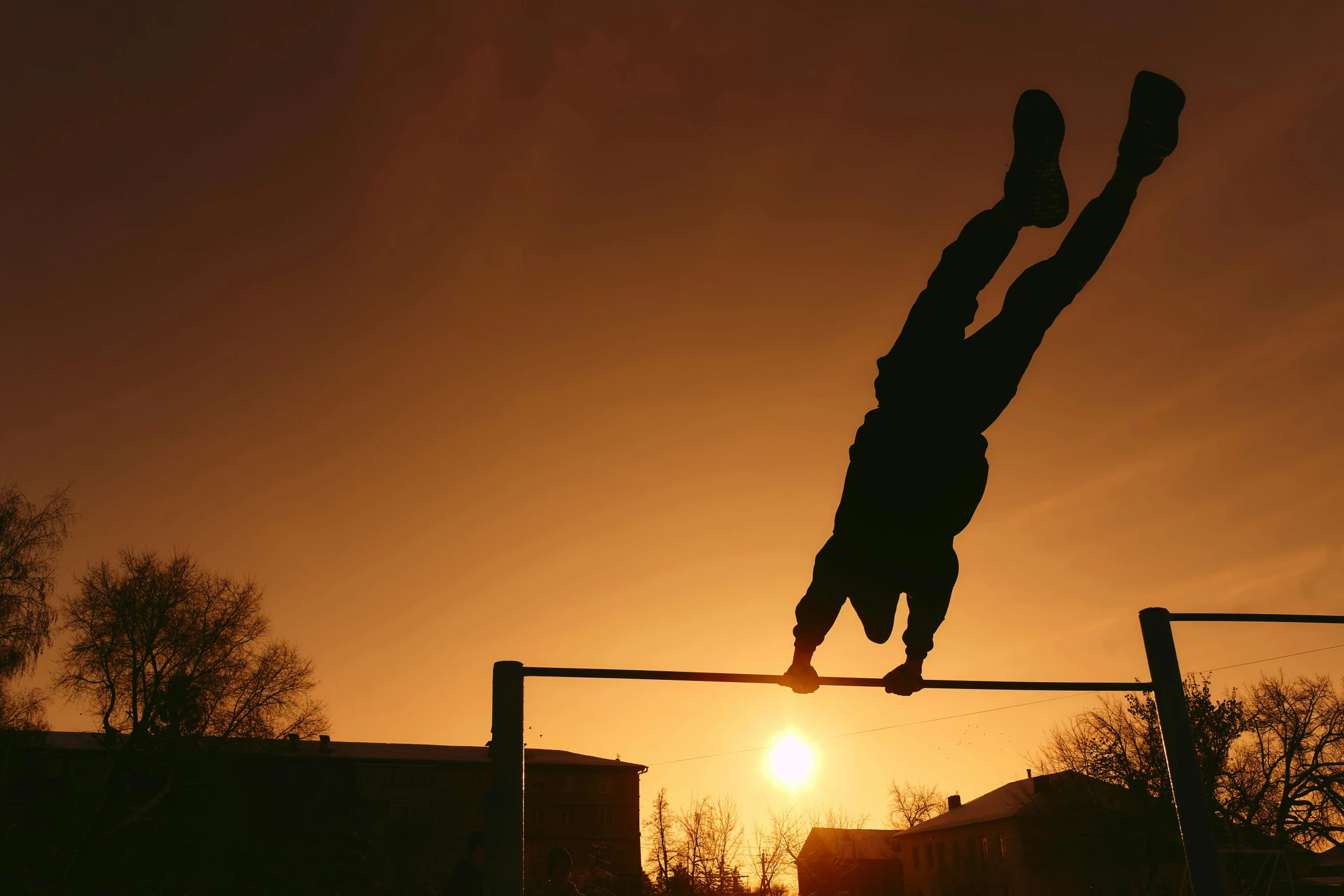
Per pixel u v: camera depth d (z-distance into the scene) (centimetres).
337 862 4600
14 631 3114
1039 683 476
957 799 8881
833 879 9625
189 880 3647
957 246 284
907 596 375
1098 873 4678
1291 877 3541
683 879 8825
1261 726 3809
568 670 441
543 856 8144
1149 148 270
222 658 3675
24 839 3494
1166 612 525
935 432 313
